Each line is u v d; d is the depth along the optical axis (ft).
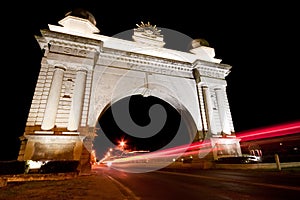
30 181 48.01
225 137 97.66
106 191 33.30
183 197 28.91
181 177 55.62
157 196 30.04
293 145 109.60
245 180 43.04
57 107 74.38
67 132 71.05
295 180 39.09
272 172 54.65
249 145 131.95
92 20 100.27
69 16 93.61
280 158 76.95
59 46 82.28
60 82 77.66
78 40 84.07
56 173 54.24
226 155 93.91
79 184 42.42
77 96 77.51
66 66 81.76
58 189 35.78
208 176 54.60
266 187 33.22
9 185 41.42
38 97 75.46
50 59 78.33
